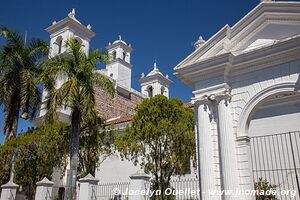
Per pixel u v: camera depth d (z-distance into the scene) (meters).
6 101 20.45
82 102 15.98
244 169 11.44
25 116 19.73
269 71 11.86
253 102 11.92
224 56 12.23
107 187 20.98
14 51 21.19
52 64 17.09
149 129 16.31
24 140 20.78
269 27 12.36
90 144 19.78
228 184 11.25
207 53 13.27
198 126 12.73
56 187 23.55
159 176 17.31
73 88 15.80
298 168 16.69
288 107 18.39
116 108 34.41
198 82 13.27
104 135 20.61
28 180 20.66
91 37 34.91
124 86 38.22
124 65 40.47
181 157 16.12
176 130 16.12
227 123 12.02
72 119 16.33
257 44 12.48
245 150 11.62
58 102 15.88
